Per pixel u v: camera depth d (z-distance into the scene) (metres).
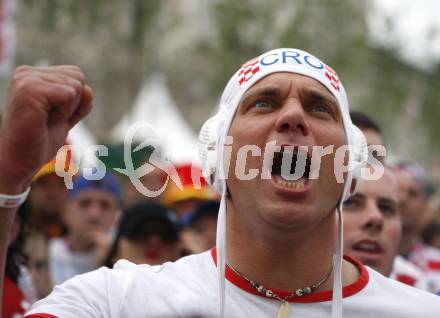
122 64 21.47
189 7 19.73
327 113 2.40
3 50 6.72
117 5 16.19
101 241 5.38
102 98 22.20
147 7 16.47
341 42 15.97
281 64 2.43
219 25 16.17
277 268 2.39
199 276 2.44
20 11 14.20
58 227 5.48
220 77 16.16
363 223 3.62
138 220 4.52
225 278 2.42
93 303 2.32
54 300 2.33
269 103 2.39
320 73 2.43
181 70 21.34
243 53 16.03
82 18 14.77
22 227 3.87
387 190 3.69
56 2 14.27
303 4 15.91
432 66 17.58
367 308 2.42
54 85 1.98
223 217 2.40
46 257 4.80
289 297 2.38
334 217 2.48
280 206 2.28
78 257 5.48
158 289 2.37
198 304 2.34
